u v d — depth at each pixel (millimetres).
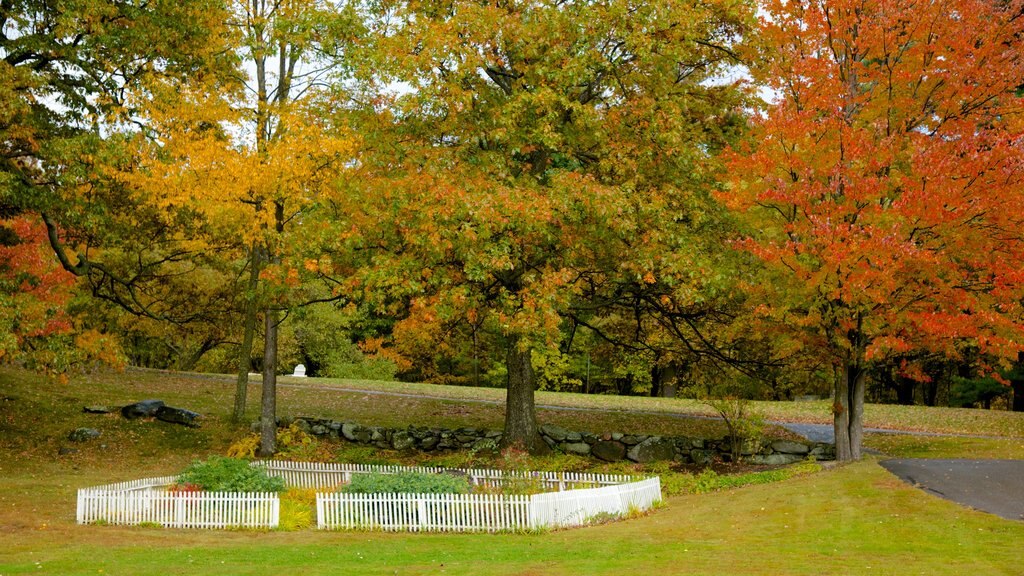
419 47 18141
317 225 18438
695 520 13539
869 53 17484
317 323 41969
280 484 16234
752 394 27969
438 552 11531
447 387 31547
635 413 25594
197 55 19141
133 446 22266
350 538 13047
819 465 18359
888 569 9180
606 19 17703
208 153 17484
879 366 20016
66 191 17016
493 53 18922
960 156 16172
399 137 19219
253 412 25875
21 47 16828
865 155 15797
